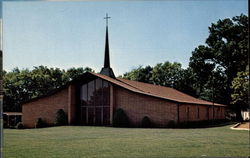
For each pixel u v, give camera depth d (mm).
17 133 21188
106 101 29828
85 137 17453
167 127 27062
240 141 15000
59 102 31375
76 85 31172
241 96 28312
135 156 10727
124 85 29984
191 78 38562
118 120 28141
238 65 35000
